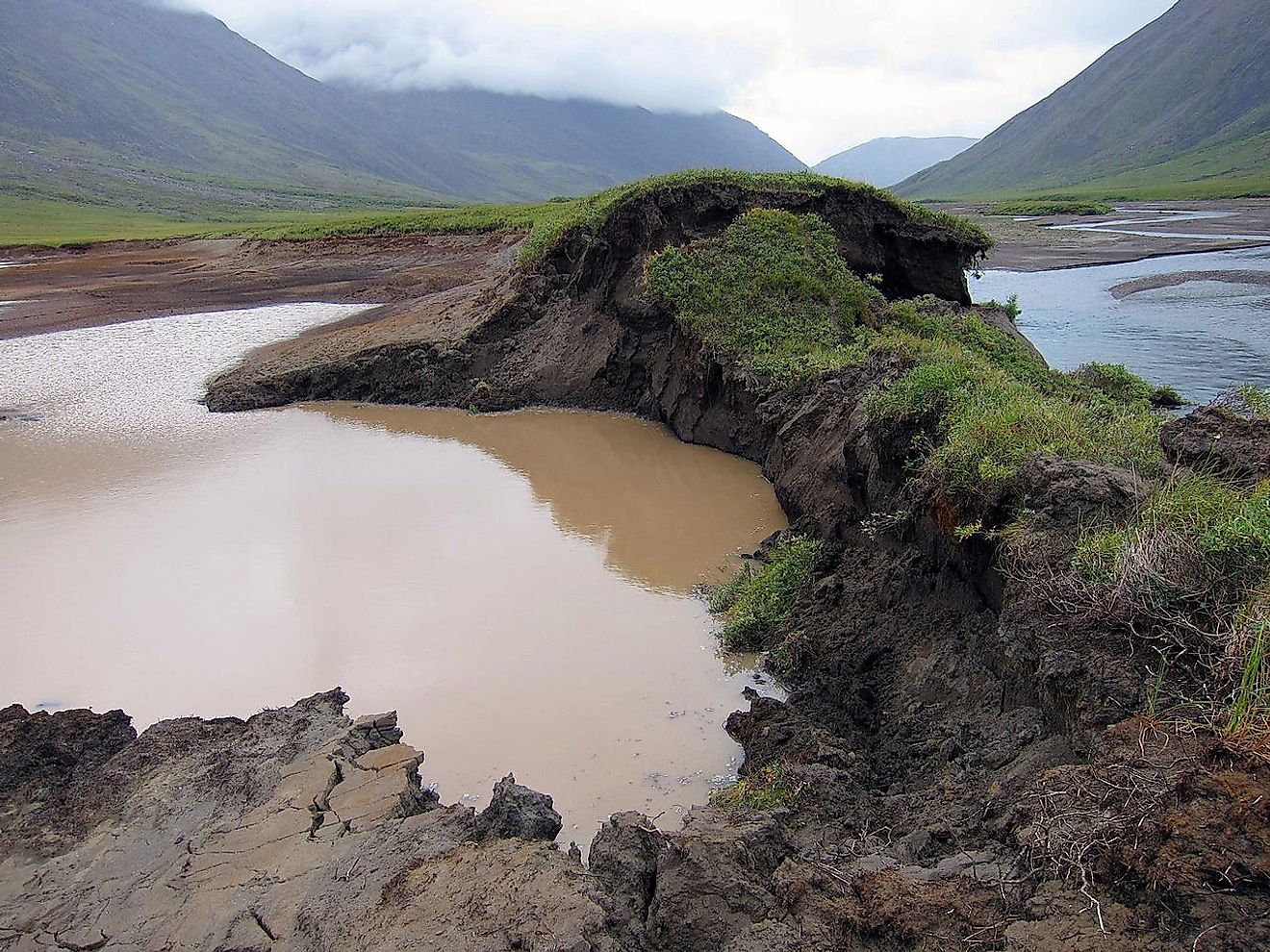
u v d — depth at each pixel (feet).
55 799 25.18
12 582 40.98
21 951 19.35
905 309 66.28
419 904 18.35
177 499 51.29
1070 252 157.89
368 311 103.40
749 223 67.72
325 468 57.00
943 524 29.71
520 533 46.24
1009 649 23.65
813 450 46.50
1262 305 99.60
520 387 72.02
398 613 37.86
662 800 26.68
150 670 33.99
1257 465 24.88
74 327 102.17
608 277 71.56
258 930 19.04
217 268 148.77
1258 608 18.75
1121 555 21.75
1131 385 60.90
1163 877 14.60
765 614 35.50
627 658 34.32
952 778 22.81
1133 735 18.04
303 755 25.50
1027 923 15.30
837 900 17.33
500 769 28.04
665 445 61.67
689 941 17.22
